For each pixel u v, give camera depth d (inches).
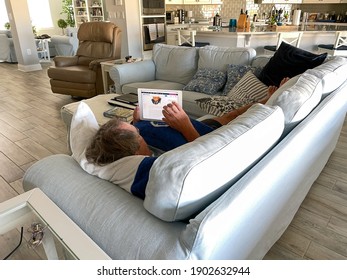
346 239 64.1
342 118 93.2
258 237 46.1
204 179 31.0
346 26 213.5
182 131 51.5
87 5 284.5
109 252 31.4
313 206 74.7
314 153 67.6
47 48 283.3
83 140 45.9
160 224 32.3
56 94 174.9
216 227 28.8
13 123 130.4
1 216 35.2
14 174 89.4
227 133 37.2
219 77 107.1
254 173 37.3
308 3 249.9
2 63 277.4
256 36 161.9
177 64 124.8
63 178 41.1
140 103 65.3
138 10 209.0
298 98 51.7
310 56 87.5
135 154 41.4
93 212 35.1
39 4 358.3
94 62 149.3
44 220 33.4
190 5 270.5
